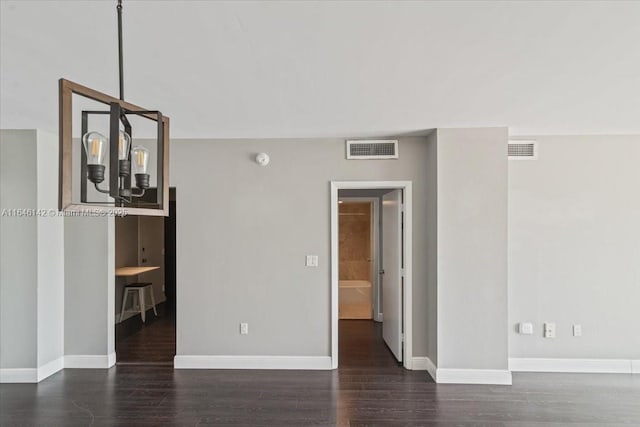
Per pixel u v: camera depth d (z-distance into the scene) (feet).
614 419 10.09
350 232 27.12
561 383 12.40
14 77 7.99
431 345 13.12
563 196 13.46
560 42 6.72
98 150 4.47
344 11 5.70
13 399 11.25
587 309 13.34
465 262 12.46
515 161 13.51
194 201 13.92
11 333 12.44
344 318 21.25
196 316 13.87
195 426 9.73
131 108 4.98
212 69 7.77
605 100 9.77
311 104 10.05
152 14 5.68
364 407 10.76
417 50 7.02
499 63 7.59
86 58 7.16
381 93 9.26
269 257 13.92
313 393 11.68
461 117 11.25
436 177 12.58
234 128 12.46
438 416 10.25
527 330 13.37
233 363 13.82
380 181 13.78
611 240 13.37
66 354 13.75
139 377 12.95
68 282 13.78
